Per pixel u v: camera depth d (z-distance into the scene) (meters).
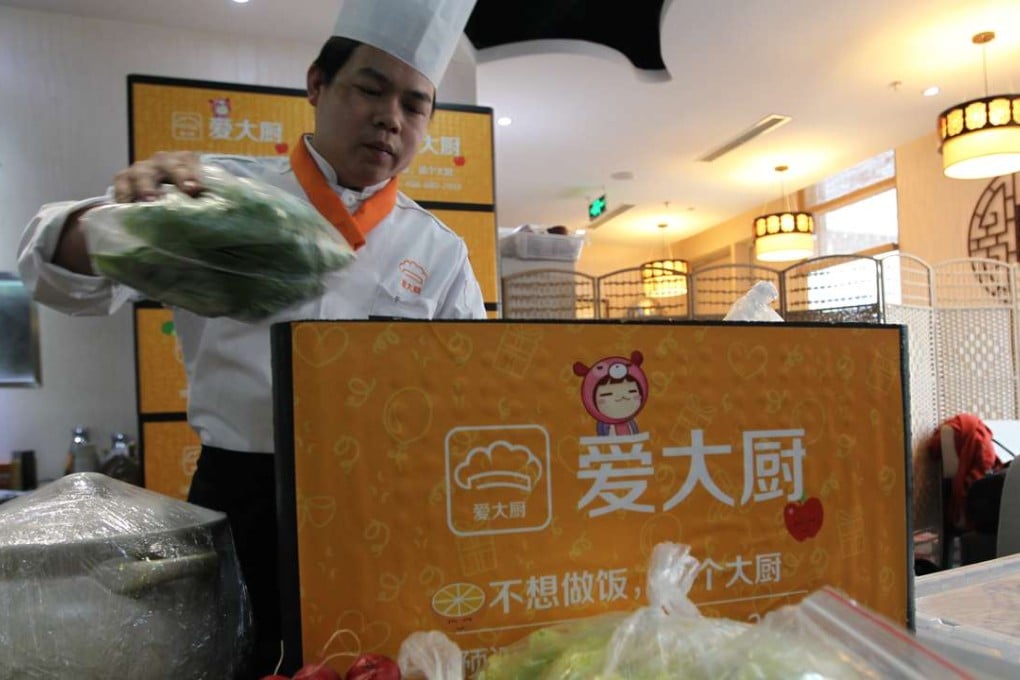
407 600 0.45
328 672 0.40
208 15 3.17
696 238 9.26
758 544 0.54
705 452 0.52
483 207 2.78
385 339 0.45
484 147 2.79
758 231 6.23
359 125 0.88
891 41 3.87
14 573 0.41
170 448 2.51
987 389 4.28
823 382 0.56
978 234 5.27
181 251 0.47
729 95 4.61
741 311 0.80
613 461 0.50
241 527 0.82
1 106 3.02
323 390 0.44
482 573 0.47
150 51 3.21
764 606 0.54
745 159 6.01
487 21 3.90
